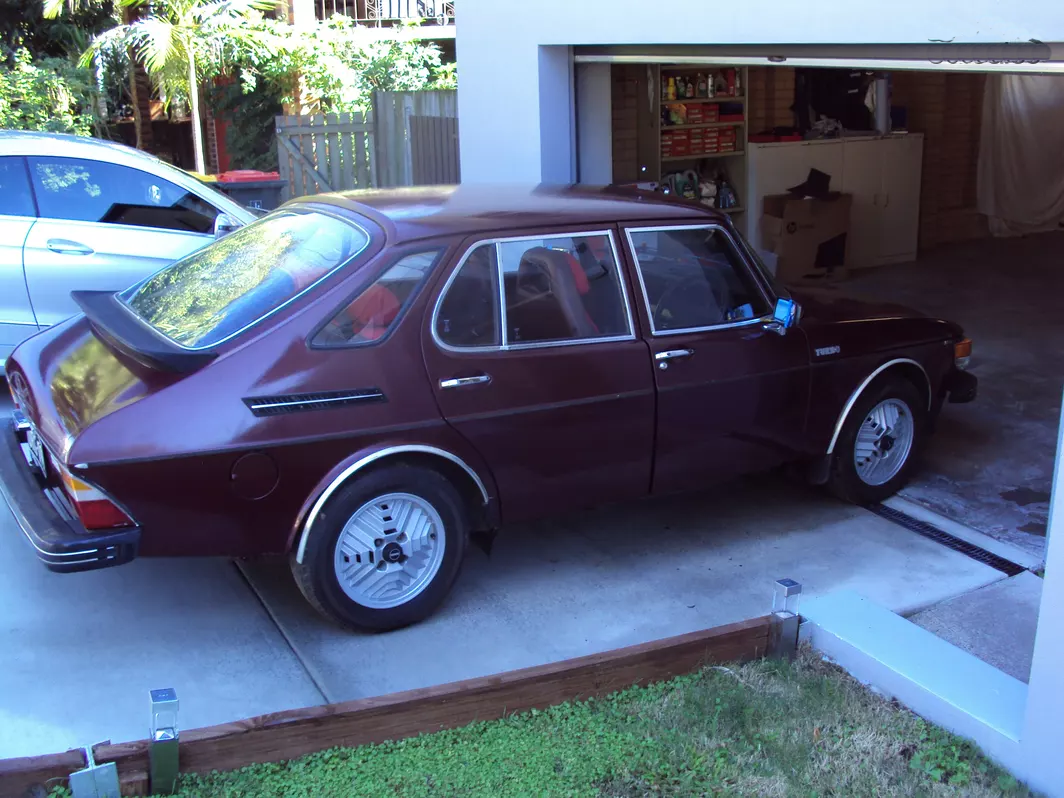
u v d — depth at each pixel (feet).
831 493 18.33
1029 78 40.73
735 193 34.91
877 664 12.50
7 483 13.21
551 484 14.46
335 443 12.66
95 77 51.75
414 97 35.65
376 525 13.25
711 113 33.45
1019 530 17.44
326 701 12.26
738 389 15.64
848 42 15.52
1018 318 30.27
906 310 18.58
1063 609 10.19
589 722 11.55
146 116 56.44
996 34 13.34
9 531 16.11
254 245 15.12
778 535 17.22
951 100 40.34
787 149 34.65
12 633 13.30
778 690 12.37
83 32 53.52
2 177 20.48
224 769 10.35
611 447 14.74
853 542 16.99
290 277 13.53
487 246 13.85
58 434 12.17
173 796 9.94
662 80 32.30
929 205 40.65
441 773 10.58
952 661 12.48
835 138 35.70
